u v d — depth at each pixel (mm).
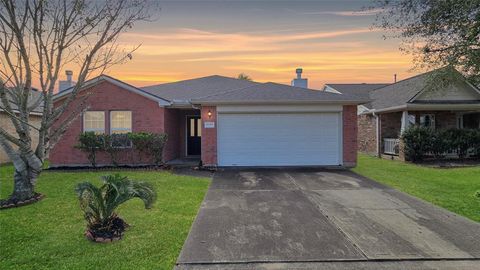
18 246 4918
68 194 8219
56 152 13586
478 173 11633
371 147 19203
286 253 4605
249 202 7445
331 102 13109
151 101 13773
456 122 17672
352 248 4762
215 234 5371
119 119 13906
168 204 7211
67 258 4504
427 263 4309
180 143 16812
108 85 13766
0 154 14898
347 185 9406
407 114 16062
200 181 10086
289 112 13367
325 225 5797
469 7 7270
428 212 6602
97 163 13625
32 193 7695
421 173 11680
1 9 7180
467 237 5207
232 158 13414
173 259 4445
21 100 7523
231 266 4250
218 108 13328
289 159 13430
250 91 14523
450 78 8781
